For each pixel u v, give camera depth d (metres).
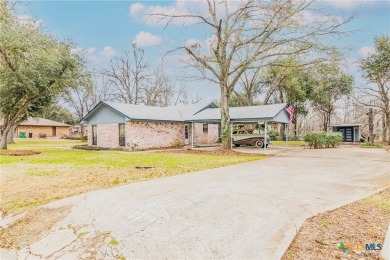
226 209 4.96
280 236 3.85
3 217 5.75
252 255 3.41
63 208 5.78
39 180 8.47
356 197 5.71
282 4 15.53
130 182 7.84
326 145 22.30
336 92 35.72
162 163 12.09
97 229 4.64
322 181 7.44
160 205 5.24
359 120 39.41
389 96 26.11
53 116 59.00
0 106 19.25
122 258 3.72
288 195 5.86
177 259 3.53
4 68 17.73
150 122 22.33
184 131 25.59
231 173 8.88
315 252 3.39
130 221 4.71
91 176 8.95
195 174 8.71
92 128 25.66
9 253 4.44
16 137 48.19
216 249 3.66
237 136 23.17
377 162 12.02
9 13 17.78
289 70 22.39
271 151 18.67
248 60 17.34
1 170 10.60
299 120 52.69
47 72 18.86
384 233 3.88
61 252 4.19
